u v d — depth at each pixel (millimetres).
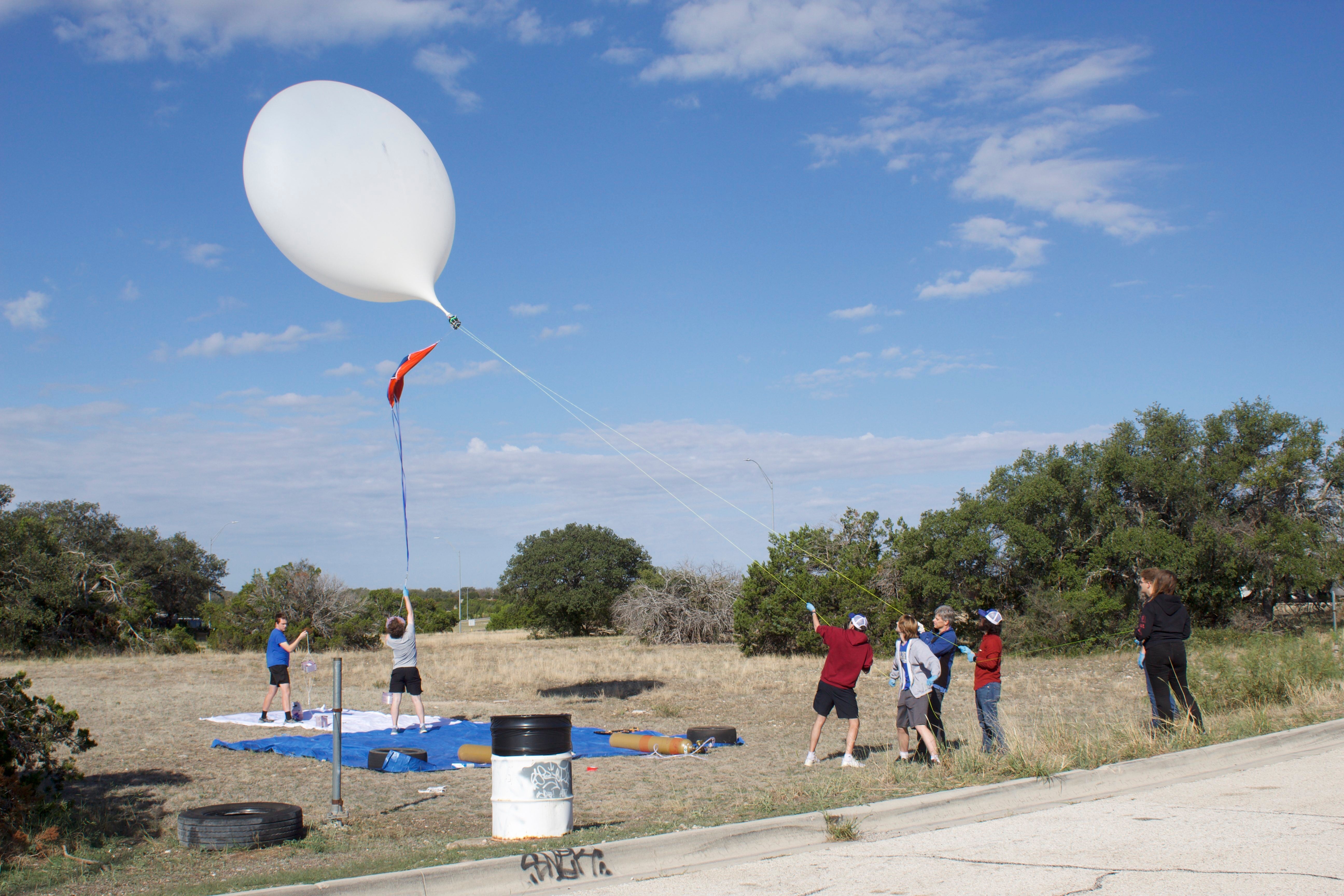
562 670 23281
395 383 10391
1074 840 5605
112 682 21422
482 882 5293
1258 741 8312
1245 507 29641
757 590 29531
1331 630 25625
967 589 27812
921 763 8797
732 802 7582
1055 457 28422
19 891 5477
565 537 56312
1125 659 22781
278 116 9445
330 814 7355
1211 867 4828
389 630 12492
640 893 5043
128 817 7586
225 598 67062
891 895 4672
